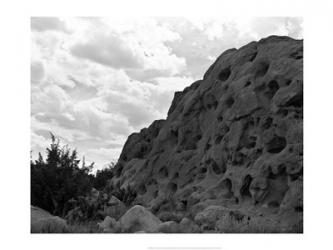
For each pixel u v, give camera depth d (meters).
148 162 21.72
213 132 17.69
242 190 15.15
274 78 15.14
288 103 14.39
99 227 13.93
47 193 16.08
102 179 24.12
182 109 21.22
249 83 16.42
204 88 19.33
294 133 13.80
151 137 24.94
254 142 15.56
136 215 14.14
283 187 14.12
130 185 21.50
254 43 17.89
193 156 18.72
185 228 13.39
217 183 16.30
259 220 13.32
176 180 19.00
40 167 16.69
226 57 19.03
